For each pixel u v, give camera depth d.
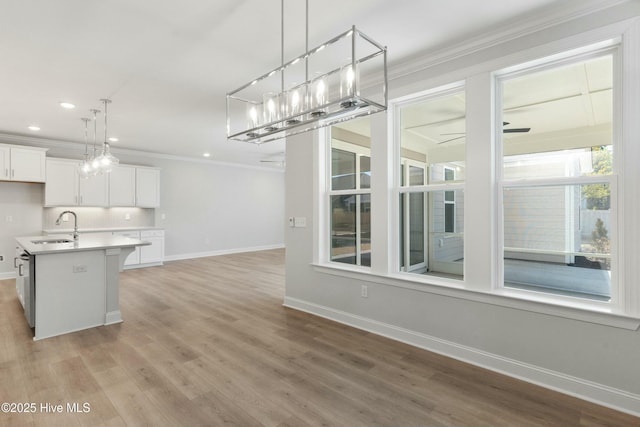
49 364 2.56
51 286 3.13
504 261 2.56
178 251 7.87
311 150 3.77
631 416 1.93
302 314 3.77
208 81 3.35
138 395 2.14
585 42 2.09
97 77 3.24
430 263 2.99
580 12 2.10
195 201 8.19
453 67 2.70
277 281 5.50
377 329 3.19
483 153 2.54
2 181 5.50
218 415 1.95
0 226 5.55
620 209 2.04
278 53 2.79
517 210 2.50
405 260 3.16
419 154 3.06
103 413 1.96
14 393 2.16
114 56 2.81
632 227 1.97
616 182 2.08
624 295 2.00
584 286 2.23
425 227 3.02
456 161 2.84
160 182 7.52
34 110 4.22
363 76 3.24
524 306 2.32
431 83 2.82
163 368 2.50
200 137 5.82
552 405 2.04
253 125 2.07
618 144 2.07
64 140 5.96
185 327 3.37
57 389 2.21
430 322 2.82
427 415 1.95
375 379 2.35
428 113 3.01
